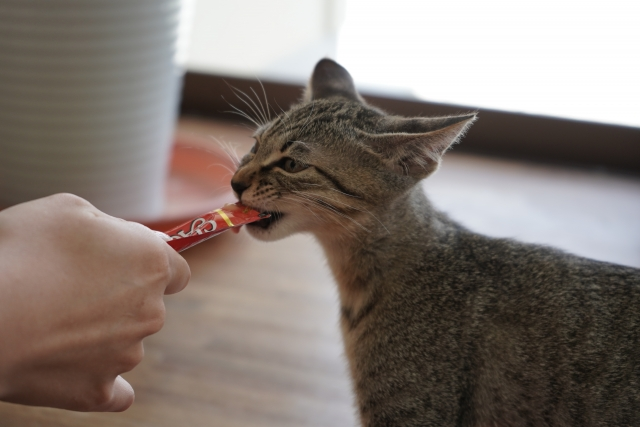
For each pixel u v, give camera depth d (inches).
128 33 23.2
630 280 17.3
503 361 17.1
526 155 35.2
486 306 17.5
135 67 23.9
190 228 16.6
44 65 22.8
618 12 33.1
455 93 34.8
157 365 22.1
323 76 21.0
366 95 34.2
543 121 34.3
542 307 17.2
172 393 21.2
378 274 18.4
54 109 23.6
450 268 18.1
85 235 13.8
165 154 27.0
